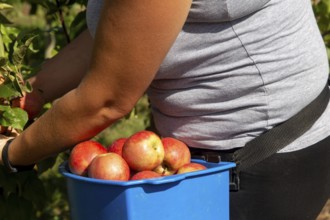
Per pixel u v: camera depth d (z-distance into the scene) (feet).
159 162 7.52
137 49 6.76
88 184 7.16
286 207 7.98
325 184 8.28
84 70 9.36
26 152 7.82
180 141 7.86
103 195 7.06
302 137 7.89
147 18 6.63
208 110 7.75
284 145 7.80
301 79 7.77
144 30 6.68
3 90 8.45
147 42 6.73
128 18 6.64
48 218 16.01
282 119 7.80
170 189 7.02
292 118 7.82
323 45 8.29
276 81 7.64
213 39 7.39
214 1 7.14
